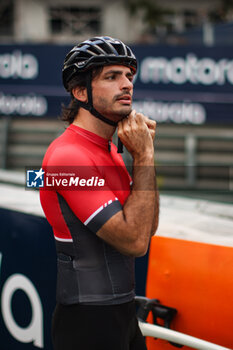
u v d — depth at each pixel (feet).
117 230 4.24
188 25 36.50
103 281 4.53
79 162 4.44
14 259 8.41
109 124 4.77
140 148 4.57
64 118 5.05
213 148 27.91
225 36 24.80
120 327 4.56
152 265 6.12
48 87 24.72
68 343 4.60
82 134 4.72
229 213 9.84
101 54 4.55
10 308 8.54
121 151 4.92
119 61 4.61
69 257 4.64
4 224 8.63
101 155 4.70
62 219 4.58
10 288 8.55
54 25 37.78
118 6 37.27
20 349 8.36
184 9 36.91
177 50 24.17
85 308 4.50
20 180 13.52
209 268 5.59
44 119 27.89
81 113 4.85
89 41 4.75
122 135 4.63
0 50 24.99
